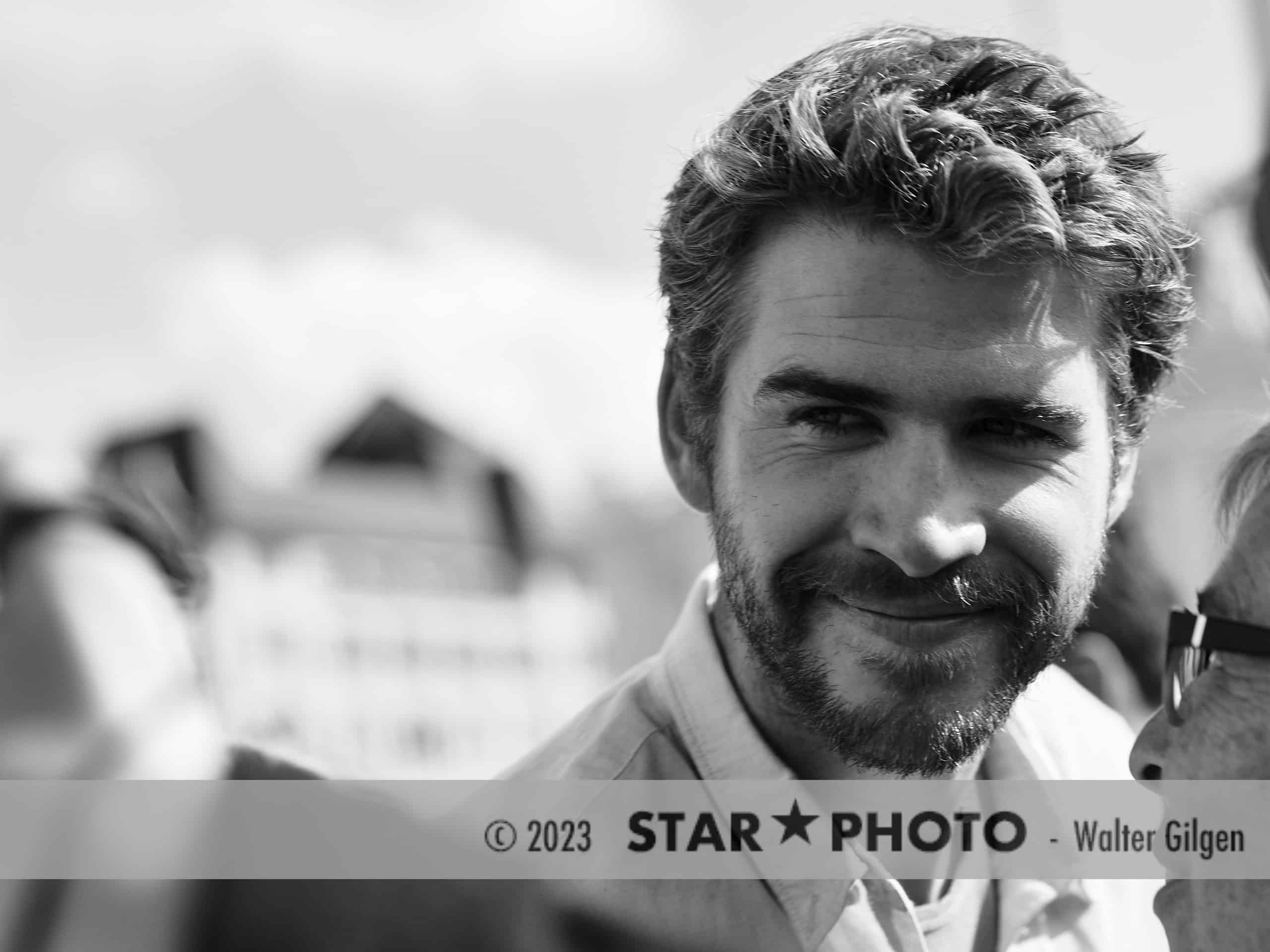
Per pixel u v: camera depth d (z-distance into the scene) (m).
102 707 0.61
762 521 0.86
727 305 0.89
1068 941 1.05
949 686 0.85
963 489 0.83
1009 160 0.79
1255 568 0.85
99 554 0.63
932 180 0.79
